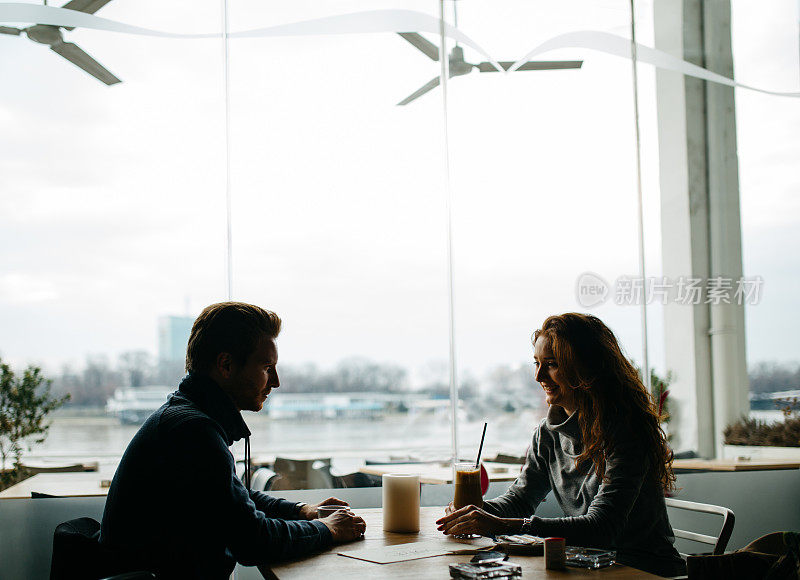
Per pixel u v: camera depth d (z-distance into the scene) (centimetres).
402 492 170
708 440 354
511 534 159
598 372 182
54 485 285
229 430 166
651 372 360
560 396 191
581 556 136
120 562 147
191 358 168
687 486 327
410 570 132
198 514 148
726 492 330
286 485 306
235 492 150
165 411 159
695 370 360
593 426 178
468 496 174
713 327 365
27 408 302
